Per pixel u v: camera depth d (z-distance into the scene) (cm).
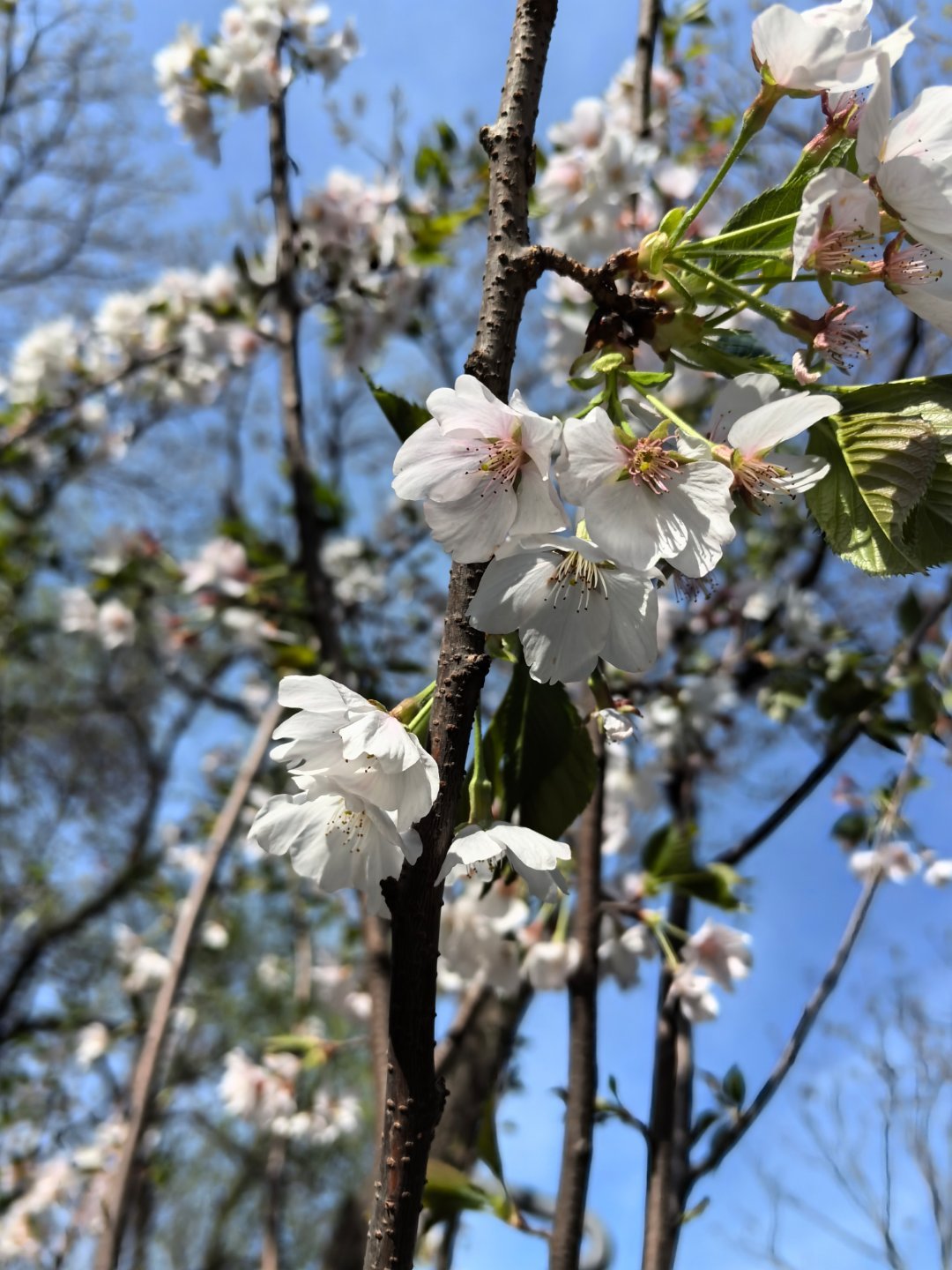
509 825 25
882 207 24
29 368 112
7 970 210
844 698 56
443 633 23
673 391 57
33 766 224
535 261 24
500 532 23
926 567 23
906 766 54
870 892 44
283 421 63
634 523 23
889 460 23
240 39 68
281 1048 77
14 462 122
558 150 71
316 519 61
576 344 65
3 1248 92
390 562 111
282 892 107
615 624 23
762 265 26
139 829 213
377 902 23
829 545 23
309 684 23
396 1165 19
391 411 28
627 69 76
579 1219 34
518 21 26
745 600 80
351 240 78
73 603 108
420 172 79
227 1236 233
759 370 26
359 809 23
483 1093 66
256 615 91
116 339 107
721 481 23
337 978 84
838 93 27
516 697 27
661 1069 40
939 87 24
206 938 116
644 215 62
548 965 49
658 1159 37
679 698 70
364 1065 155
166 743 221
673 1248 35
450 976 69
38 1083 134
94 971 209
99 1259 50
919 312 24
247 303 82
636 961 50
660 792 68
